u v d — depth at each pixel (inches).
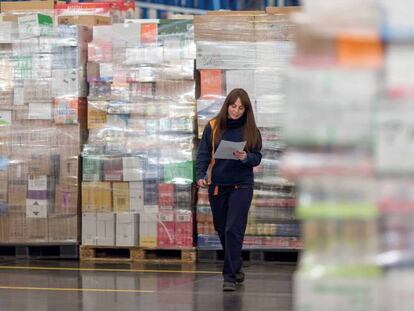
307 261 197.9
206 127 484.1
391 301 194.9
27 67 616.1
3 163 618.8
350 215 196.1
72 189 616.4
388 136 194.5
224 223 495.5
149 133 607.2
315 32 197.8
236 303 462.3
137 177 607.2
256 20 592.4
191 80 601.9
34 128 616.4
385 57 195.3
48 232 620.7
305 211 197.0
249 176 482.0
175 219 606.5
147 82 607.2
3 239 623.8
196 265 600.7
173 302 466.6
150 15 730.8
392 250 195.2
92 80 615.2
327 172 196.2
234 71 593.0
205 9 740.0
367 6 196.9
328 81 195.9
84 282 534.6
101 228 615.2
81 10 641.6
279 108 587.8
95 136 615.2
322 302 196.7
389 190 194.9
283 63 588.7
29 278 550.0
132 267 593.6
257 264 598.5
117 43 610.2
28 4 645.3
